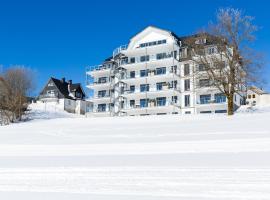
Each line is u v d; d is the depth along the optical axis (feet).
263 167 47.67
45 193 41.39
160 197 37.37
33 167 57.72
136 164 55.21
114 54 252.21
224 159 54.80
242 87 159.74
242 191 37.68
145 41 243.19
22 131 121.70
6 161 65.57
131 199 37.22
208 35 163.53
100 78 256.32
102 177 47.83
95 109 245.04
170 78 227.61
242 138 73.36
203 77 160.66
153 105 221.25
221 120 118.11
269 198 35.04
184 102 221.25
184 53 231.50
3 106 212.02
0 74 231.50
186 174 46.39
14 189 44.01
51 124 144.46
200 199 35.88
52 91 327.06
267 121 103.60
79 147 78.43
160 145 73.10
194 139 77.46
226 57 157.28
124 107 234.79
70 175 50.24
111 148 74.23
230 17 161.27
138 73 240.32
